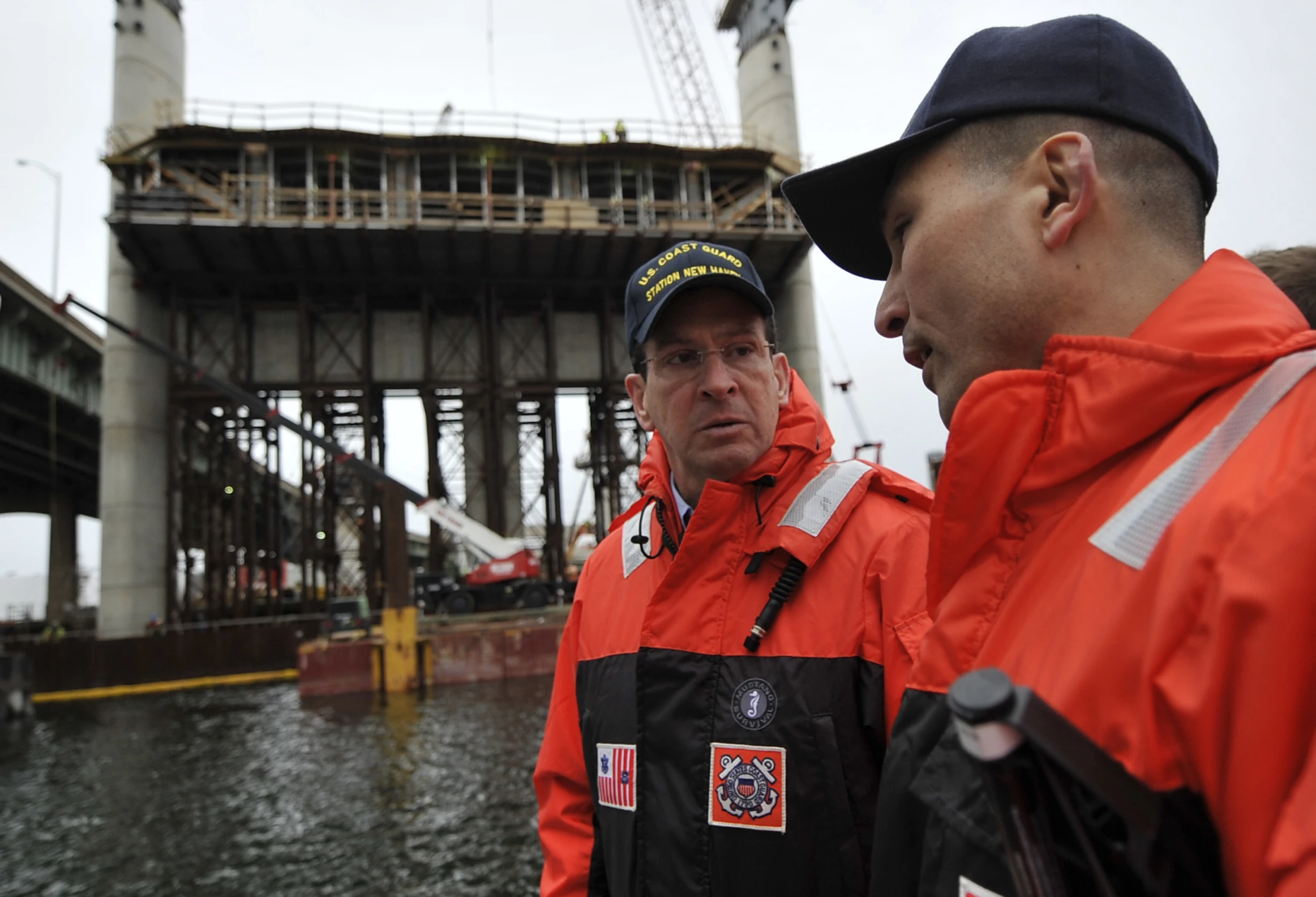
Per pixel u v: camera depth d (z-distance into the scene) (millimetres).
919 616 1294
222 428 28609
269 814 9523
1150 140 765
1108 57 767
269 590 28250
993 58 816
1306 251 1329
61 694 22750
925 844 781
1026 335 787
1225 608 486
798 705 1341
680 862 1354
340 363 27891
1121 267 757
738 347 1584
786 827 1298
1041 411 730
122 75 27516
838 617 1395
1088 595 616
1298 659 462
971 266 809
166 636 23812
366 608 25094
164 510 25797
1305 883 407
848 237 1077
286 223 24219
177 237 24484
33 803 10867
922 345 919
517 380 28859
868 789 1299
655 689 1458
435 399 28719
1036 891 482
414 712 15656
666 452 1813
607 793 1521
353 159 27062
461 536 23750
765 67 33875
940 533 807
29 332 32844
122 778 12031
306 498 30531
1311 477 492
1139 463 659
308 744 13422
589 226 26953
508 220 27844
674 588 1503
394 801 9625
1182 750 521
